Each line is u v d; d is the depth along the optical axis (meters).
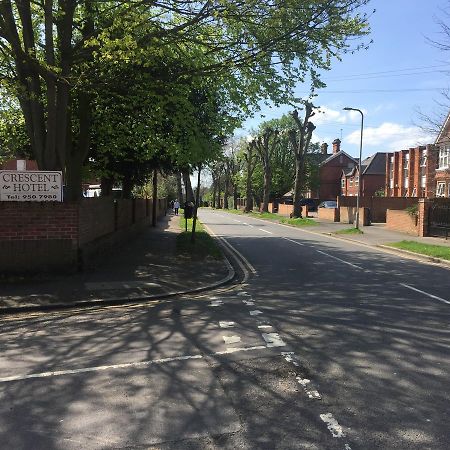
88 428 4.09
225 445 3.80
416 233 25.48
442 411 4.39
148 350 6.29
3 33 11.32
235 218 49.34
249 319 7.93
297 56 12.41
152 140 16.94
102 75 12.77
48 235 11.44
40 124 12.31
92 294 9.76
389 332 7.01
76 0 12.13
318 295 9.94
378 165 66.56
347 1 11.47
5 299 9.16
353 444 3.80
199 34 12.24
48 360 5.91
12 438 3.93
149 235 23.66
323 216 42.94
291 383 5.08
